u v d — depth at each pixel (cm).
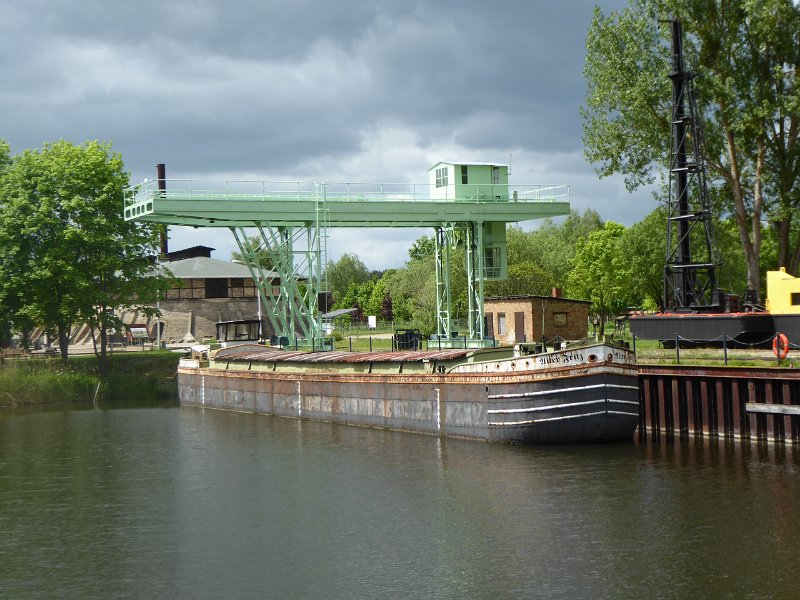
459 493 3250
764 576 2375
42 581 2541
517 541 2720
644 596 2280
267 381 5650
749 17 5456
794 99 5281
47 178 7150
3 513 3259
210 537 2919
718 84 5422
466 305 8031
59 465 4119
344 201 5838
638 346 5456
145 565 2661
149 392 7056
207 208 5609
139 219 5756
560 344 4159
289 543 2820
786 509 2895
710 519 2830
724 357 4072
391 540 2802
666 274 5084
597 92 5888
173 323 9688
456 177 6159
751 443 3756
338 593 2391
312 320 5966
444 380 4253
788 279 4472
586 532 2769
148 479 3769
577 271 9888
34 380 6681
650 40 5794
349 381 4922
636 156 5978
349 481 3538
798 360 4122
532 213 6128
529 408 3853
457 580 2439
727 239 6225
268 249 5925
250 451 4309
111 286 7406
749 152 5791
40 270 6825
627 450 3772
